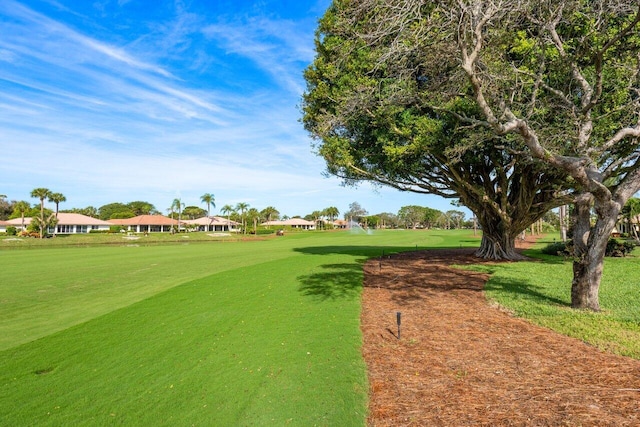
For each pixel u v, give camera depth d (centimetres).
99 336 782
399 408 460
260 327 812
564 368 552
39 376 597
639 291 1088
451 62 869
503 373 544
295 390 521
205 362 633
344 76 1509
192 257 2423
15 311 1006
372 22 812
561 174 1684
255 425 445
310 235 6681
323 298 1070
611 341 657
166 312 960
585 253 885
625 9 844
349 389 516
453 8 696
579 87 1119
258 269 1662
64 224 8194
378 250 2769
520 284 1220
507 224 1969
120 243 4947
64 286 1372
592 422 404
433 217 12688
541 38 888
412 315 877
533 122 993
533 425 406
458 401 468
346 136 1830
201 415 471
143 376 589
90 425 460
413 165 1728
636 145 958
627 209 3697
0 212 10212
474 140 1035
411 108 1451
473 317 848
